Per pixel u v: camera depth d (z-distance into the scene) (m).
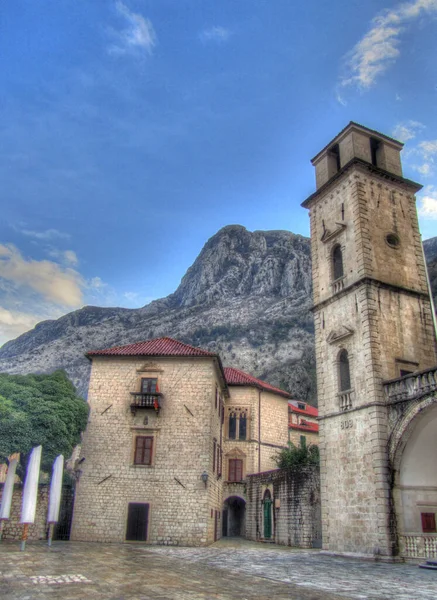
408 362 25.95
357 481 24.23
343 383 27.53
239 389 50.06
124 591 11.73
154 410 33.94
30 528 30.39
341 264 30.45
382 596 12.02
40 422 29.94
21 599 10.35
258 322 165.12
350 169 30.23
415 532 22.11
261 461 47.97
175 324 189.00
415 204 31.39
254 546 32.50
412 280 28.81
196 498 31.81
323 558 23.22
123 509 31.83
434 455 23.56
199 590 12.34
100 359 35.81
